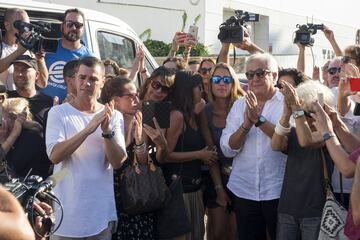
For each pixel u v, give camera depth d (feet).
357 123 13.89
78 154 11.92
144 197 12.60
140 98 14.93
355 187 9.30
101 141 12.14
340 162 10.70
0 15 17.30
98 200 12.01
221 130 15.62
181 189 13.58
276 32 66.18
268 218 14.06
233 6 56.54
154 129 13.23
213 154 14.92
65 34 17.47
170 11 51.29
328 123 11.23
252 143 14.02
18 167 13.01
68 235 11.69
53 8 18.62
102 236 12.13
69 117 12.10
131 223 13.04
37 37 15.30
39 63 15.98
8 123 13.20
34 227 7.48
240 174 14.29
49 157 11.82
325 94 12.75
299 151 12.80
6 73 16.28
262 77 14.02
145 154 12.73
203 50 46.62
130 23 50.60
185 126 14.66
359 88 12.10
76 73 12.56
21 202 7.39
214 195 15.53
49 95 16.70
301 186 12.66
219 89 15.65
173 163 14.34
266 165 13.91
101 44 19.94
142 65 19.16
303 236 12.78
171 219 13.26
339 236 11.36
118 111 12.86
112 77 14.78
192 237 14.73
